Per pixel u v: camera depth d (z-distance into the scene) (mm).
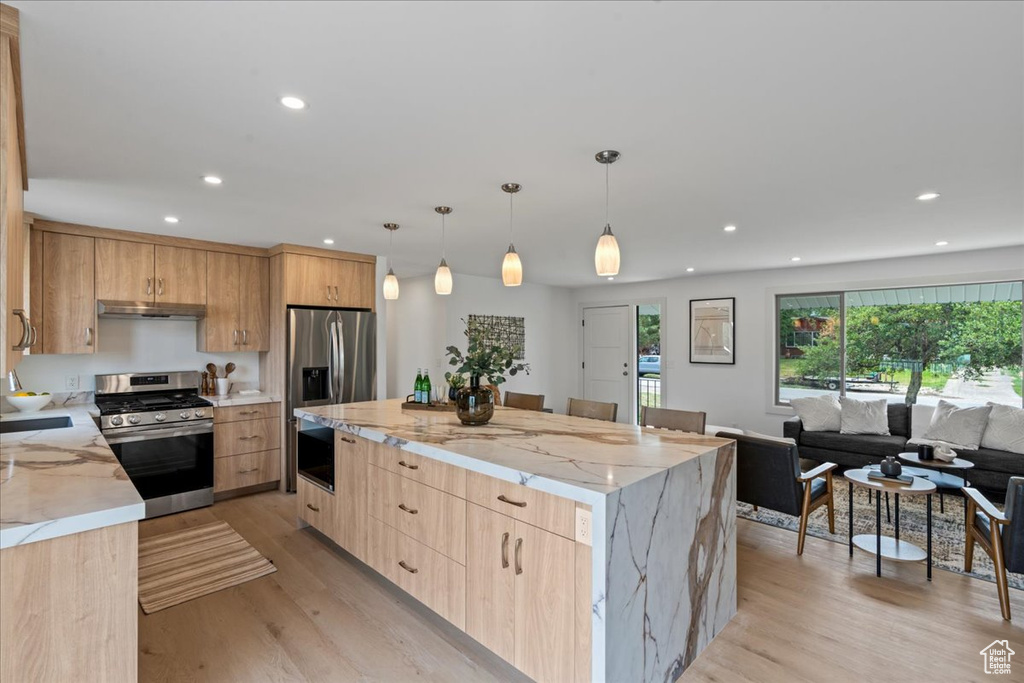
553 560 1747
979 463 4082
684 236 4055
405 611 2459
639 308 7328
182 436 3836
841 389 5582
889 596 2584
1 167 1306
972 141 2137
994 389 4770
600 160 2348
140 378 4160
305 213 3342
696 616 2098
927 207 3174
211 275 4293
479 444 2301
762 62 1540
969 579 2775
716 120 1950
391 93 1742
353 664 2055
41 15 1297
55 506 1403
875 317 5391
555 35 1402
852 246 4461
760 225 3672
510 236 4059
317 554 3107
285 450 4363
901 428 4859
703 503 2154
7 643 1305
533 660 1813
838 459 4773
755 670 2008
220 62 1540
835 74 1610
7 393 3551
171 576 2801
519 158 2350
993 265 4590
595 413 3387
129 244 3863
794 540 3332
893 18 1316
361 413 3312
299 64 1556
